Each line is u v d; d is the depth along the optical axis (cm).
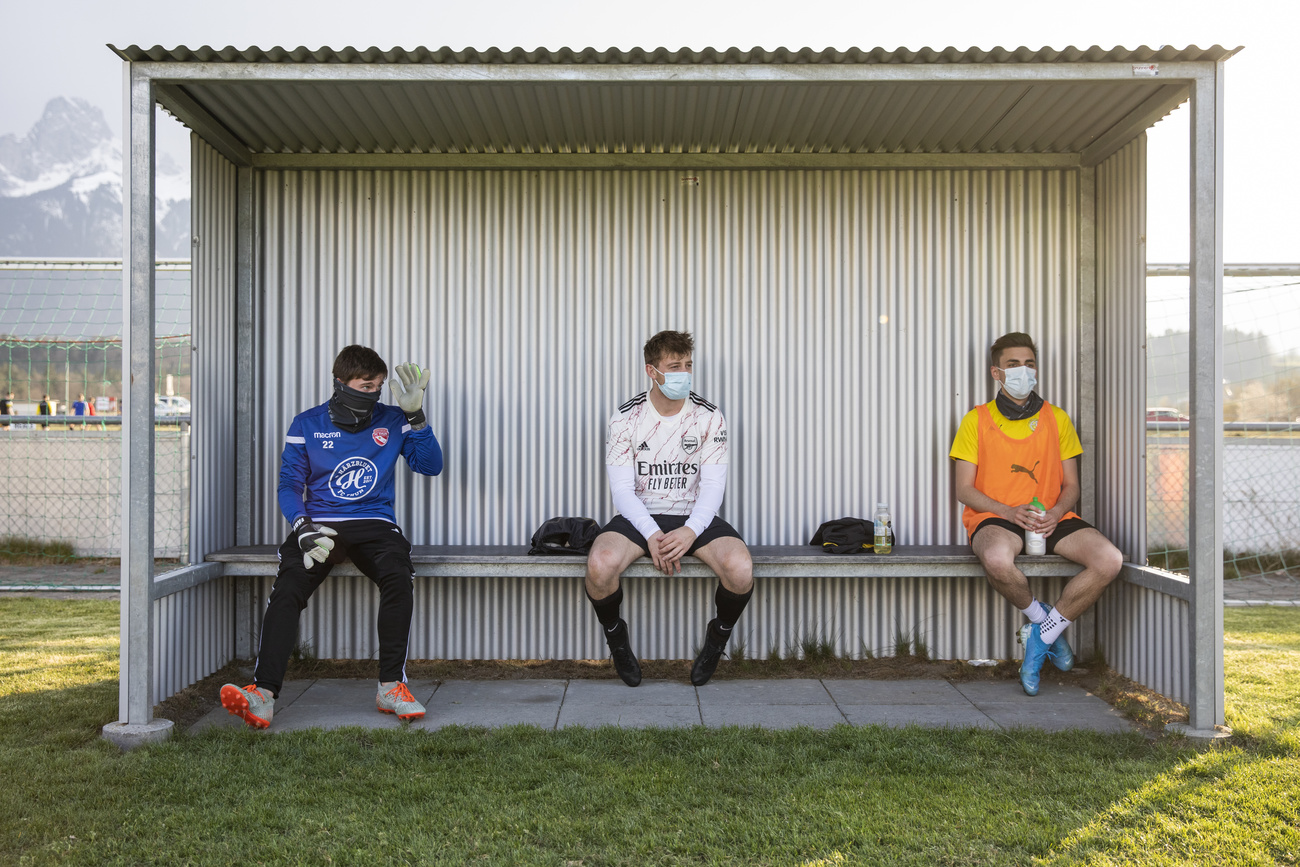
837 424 415
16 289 851
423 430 363
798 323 414
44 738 297
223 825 231
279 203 411
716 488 371
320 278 412
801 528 415
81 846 218
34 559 709
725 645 390
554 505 415
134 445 305
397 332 414
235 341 406
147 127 304
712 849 216
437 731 308
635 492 379
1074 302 412
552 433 415
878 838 222
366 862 211
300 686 372
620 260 414
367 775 265
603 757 280
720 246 414
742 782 259
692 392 393
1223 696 305
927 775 265
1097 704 346
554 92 340
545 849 218
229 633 401
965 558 370
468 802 245
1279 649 424
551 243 414
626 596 411
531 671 396
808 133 387
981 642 412
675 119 371
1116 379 388
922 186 413
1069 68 307
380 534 346
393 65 306
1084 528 366
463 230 414
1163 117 346
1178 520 660
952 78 307
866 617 412
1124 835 222
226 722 321
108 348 877
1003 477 380
